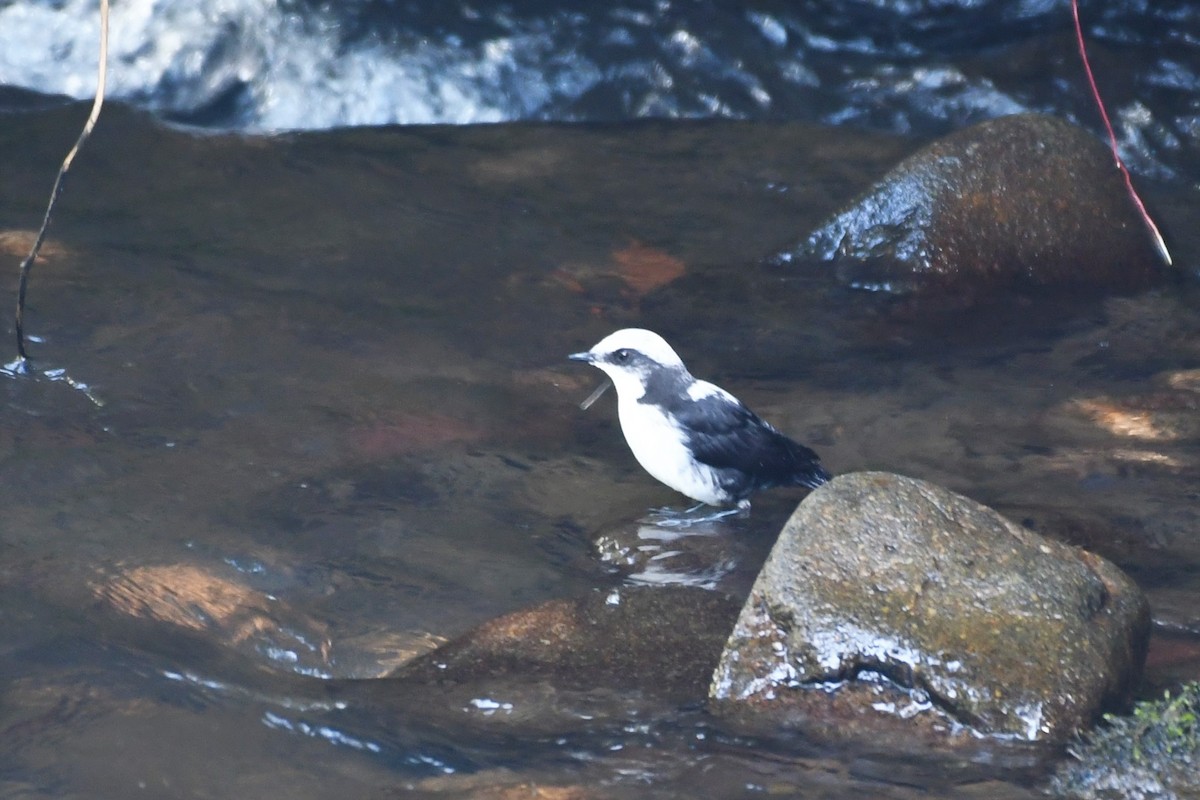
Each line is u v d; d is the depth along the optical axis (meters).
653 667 8.22
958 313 14.58
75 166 17.52
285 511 10.13
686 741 7.46
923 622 7.73
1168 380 12.84
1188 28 19.91
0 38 20.42
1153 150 18.86
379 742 7.46
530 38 20.56
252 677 8.12
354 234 16.06
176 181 17.33
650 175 18.33
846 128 19.97
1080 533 10.02
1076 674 7.48
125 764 7.16
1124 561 9.63
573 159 18.78
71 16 20.48
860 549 8.10
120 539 9.55
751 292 15.04
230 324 13.43
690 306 14.63
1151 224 15.32
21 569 9.08
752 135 19.72
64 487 10.23
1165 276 15.36
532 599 9.21
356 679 8.22
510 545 9.91
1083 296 14.95
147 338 12.97
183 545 9.55
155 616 8.68
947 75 20.12
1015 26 20.48
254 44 20.20
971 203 15.12
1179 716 7.18
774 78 20.53
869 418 12.12
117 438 11.06
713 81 20.50
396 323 13.79
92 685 7.85
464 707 7.84
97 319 13.28
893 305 14.77
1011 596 7.84
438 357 13.09
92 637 8.37
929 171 15.30
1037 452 11.42
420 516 10.23
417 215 16.73
